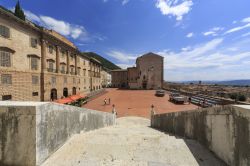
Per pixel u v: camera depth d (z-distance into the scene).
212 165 2.92
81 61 45.94
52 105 3.20
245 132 2.36
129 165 2.75
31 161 2.61
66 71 36.50
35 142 2.60
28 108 2.61
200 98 30.48
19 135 2.62
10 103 2.83
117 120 18.23
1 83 19.88
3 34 20.06
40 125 2.73
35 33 26.03
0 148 2.66
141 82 66.06
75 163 2.78
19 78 22.66
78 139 4.16
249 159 2.26
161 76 65.31
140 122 17.16
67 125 4.02
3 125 2.65
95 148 3.46
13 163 2.64
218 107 3.29
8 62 20.86
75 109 4.64
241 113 2.47
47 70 28.81
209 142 3.73
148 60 65.44
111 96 42.88
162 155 3.22
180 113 6.73
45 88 28.03
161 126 10.64
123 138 4.39
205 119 4.02
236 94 24.16
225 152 2.99
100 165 2.72
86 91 49.84
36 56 25.98
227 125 2.93
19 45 22.62
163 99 36.53
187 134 5.73
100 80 67.69
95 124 7.64
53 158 2.98
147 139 4.36
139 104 30.52
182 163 2.93
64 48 35.38
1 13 19.48
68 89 37.06
